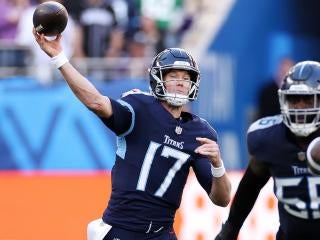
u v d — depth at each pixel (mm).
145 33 41062
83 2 39406
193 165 16672
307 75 14672
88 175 25109
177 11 42344
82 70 39500
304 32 46969
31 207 24578
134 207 16203
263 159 15320
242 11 44938
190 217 25406
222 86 43969
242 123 43938
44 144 37750
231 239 16812
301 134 14828
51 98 38062
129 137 16281
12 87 37875
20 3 38781
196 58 43312
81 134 38156
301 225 15297
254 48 45281
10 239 24344
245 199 16312
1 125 37531
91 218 24938
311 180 14953
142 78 40156
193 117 16797
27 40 38594
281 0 46125
